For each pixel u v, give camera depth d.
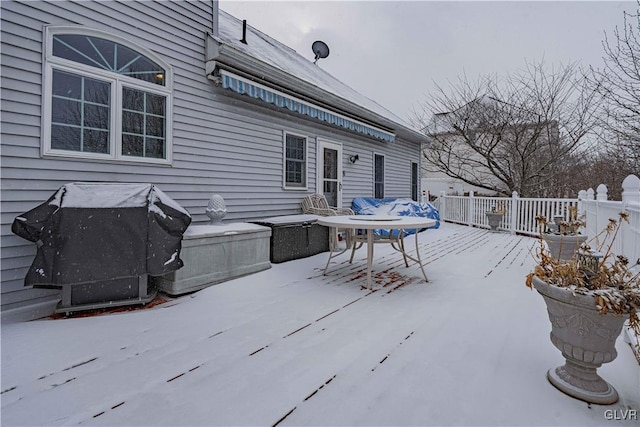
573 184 11.95
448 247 6.23
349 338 2.28
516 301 3.07
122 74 3.56
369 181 8.57
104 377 1.79
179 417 1.48
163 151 4.00
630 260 2.79
